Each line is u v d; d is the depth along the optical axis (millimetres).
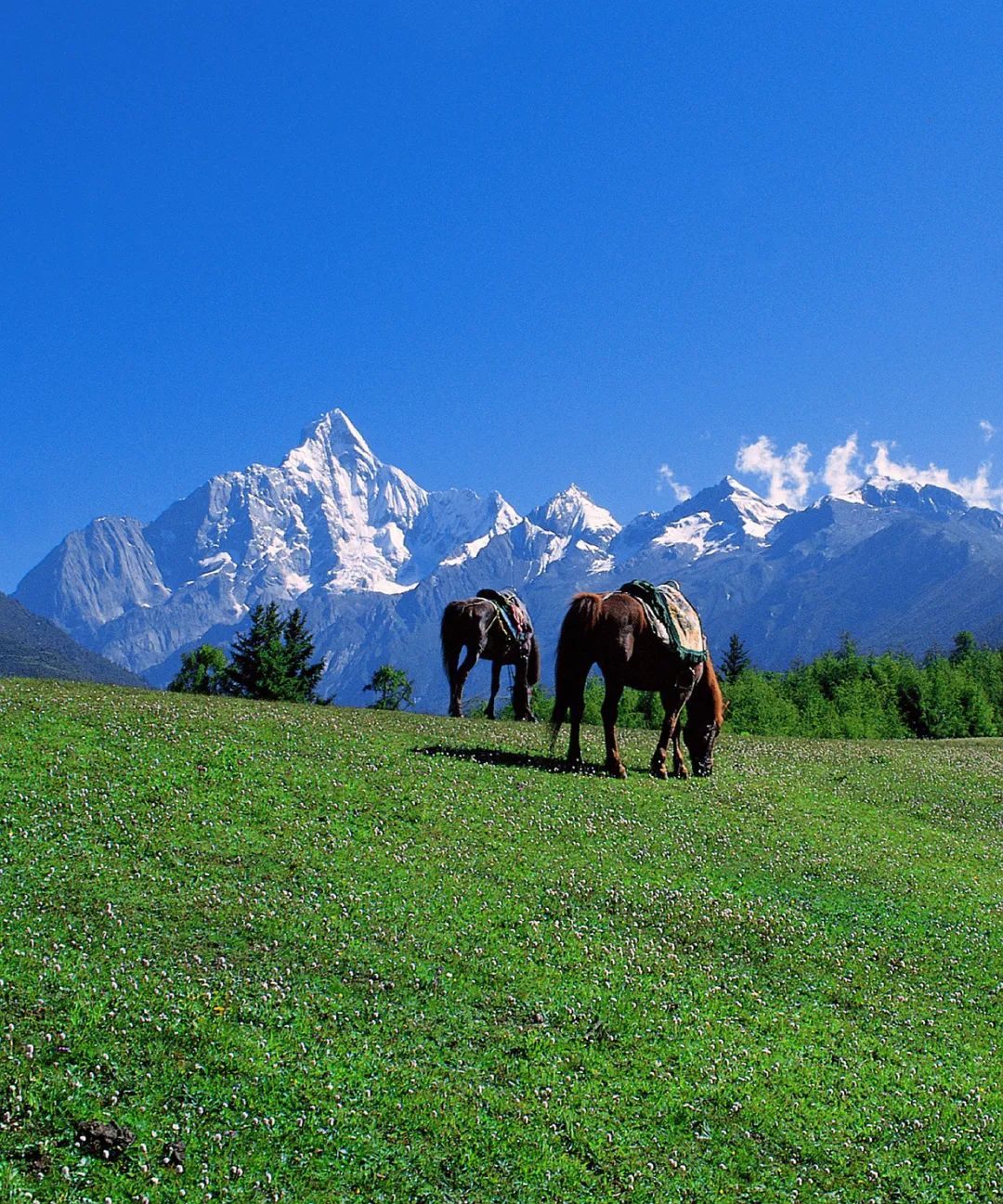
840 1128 14258
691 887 21766
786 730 86250
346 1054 13688
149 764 23516
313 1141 11914
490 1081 13805
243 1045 13359
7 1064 12062
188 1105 12078
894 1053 16609
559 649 28766
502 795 25141
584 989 16641
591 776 28188
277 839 20516
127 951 15289
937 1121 14805
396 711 37000
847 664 114500
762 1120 14094
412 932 17500
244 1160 11406
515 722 38031
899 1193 13195
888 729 91062
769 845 25297
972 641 163750
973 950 21344
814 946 20172
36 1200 10164
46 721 25609
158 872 18234
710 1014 16734
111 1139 11242
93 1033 13008
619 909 20047
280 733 28109
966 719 94000
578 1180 12242
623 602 28500
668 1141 13328
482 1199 11609
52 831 19203
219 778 23375
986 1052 17250
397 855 20609
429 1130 12523
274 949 16188
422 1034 14594
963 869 26703
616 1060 14867
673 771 31047
